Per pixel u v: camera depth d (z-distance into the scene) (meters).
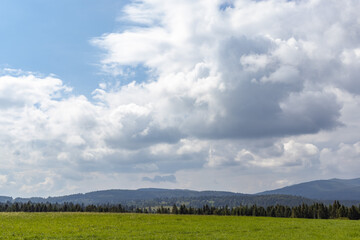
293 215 166.88
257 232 40.09
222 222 53.53
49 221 48.31
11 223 44.34
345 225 50.06
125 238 33.03
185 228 42.91
